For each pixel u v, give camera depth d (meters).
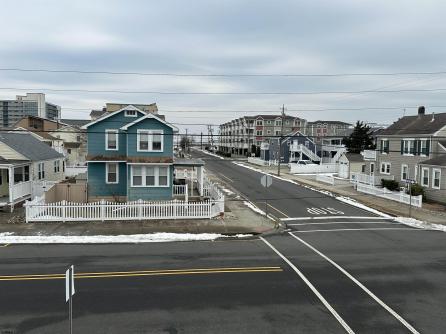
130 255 16.66
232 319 10.43
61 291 12.26
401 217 27.61
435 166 34.50
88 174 29.80
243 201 32.56
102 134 29.69
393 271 14.93
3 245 18.12
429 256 17.27
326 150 83.00
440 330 9.90
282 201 33.59
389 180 42.03
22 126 60.72
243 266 15.28
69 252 17.03
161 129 27.80
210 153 128.12
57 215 22.88
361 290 12.79
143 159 27.81
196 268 14.90
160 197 28.45
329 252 17.73
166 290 12.50
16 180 30.75
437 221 26.42
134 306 11.20
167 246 18.41
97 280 13.35
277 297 12.05
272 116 109.56
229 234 21.09
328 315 10.77
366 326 10.09
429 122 39.91
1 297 11.72
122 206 23.48
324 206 31.67
